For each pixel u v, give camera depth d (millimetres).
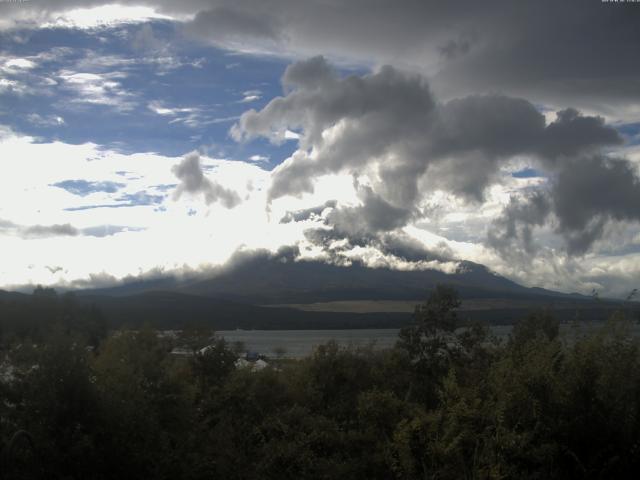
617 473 10562
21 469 9359
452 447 10750
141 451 10438
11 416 10242
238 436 14695
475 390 11781
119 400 10773
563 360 12133
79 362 10461
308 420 15273
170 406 13195
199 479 11391
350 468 12609
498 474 9914
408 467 11266
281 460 13102
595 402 10945
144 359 13875
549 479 10305
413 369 19422
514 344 15438
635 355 11883
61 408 10023
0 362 10859
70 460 9656
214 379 18328
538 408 10898
